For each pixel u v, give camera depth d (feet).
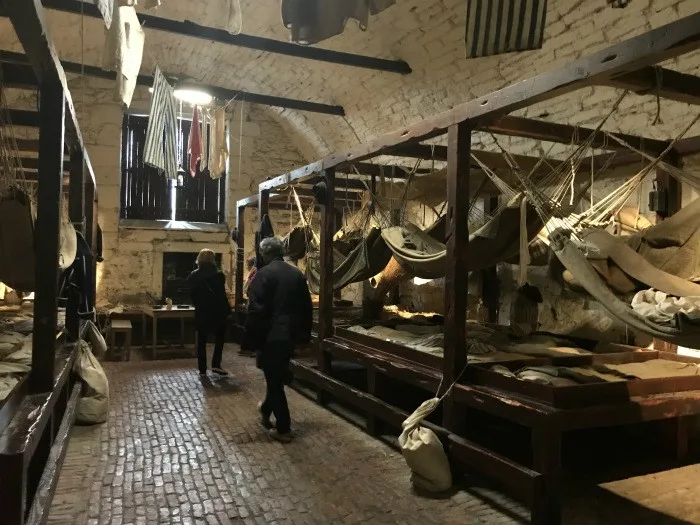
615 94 16.12
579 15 15.75
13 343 10.59
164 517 8.74
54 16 21.61
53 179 9.01
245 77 29.32
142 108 30.58
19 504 5.88
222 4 12.70
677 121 14.66
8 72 10.18
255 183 33.45
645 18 14.35
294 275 12.91
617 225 13.83
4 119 9.98
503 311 20.12
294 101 26.73
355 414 14.66
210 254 19.13
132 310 25.09
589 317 16.42
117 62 12.23
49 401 8.14
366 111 26.71
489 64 19.22
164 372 19.66
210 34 18.79
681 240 11.57
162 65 28.91
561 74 8.52
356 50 22.89
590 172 16.71
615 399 9.32
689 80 8.81
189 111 31.89
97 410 13.38
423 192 19.71
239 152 33.09
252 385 17.74
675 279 10.27
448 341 10.78
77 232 13.92
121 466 10.78
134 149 31.45
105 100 29.86
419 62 21.44
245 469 10.77
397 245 14.73
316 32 11.30
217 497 9.51
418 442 9.91
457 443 10.00
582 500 9.61
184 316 25.26
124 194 31.27
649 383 9.77
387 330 15.89
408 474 10.66
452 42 19.39
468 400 10.14
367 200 22.84
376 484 10.17
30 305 20.25
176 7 21.54
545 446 8.52
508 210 12.12
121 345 25.81
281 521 8.70
